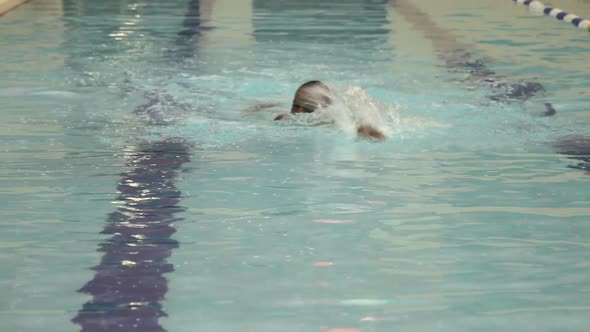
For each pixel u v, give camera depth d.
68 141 4.54
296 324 2.35
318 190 3.70
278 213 3.38
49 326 2.34
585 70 6.90
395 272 2.76
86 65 6.91
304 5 12.02
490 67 7.11
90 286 2.63
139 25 9.61
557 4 12.09
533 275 2.74
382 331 2.31
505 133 4.82
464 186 3.79
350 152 4.38
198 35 8.88
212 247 2.99
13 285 2.63
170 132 4.75
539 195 3.66
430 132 4.82
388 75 6.65
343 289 2.61
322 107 5.13
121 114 5.19
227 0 12.52
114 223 3.25
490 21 10.37
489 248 2.99
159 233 3.14
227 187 3.74
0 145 4.43
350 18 10.58
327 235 3.13
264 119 5.09
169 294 2.57
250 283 2.66
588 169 4.08
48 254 2.92
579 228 3.21
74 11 10.88
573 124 5.03
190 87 6.05
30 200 3.53
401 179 3.90
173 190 3.69
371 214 3.38
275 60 7.30
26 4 11.66
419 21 10.38
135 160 4.17
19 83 6.14
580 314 2.42
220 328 2.33
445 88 6.14
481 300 2.53
